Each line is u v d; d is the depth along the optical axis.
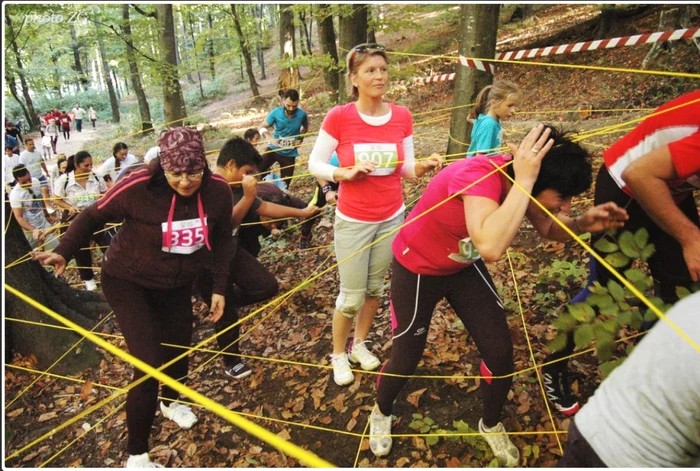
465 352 3.02
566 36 13.47
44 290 3.89
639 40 3.74
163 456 2.68
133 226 2.29
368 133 2.49
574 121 8.10
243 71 30.28
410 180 6.12
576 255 3.72
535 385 2.64
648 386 1.00
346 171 2.39
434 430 2.49
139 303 2.39
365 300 2.90
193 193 2.30
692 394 0.94
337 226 2.63
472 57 4.70
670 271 2.06
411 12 8.08
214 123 17.47
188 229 2.33
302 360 3.30
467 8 4.61
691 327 0.98
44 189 6.01
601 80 10.44
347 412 2.77
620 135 5.85
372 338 3.38
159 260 2.34
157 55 13.51
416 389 2.78
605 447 1.06
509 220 1.50
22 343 3.70
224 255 2.70
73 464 2.78
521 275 3.71
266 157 6.37
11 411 3.27
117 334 3.97
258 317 3.99
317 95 14.34
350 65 2.46
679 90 8.34
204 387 3.20
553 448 2.26
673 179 1.68
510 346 2.03
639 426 1.01
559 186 1.61
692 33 3.27
